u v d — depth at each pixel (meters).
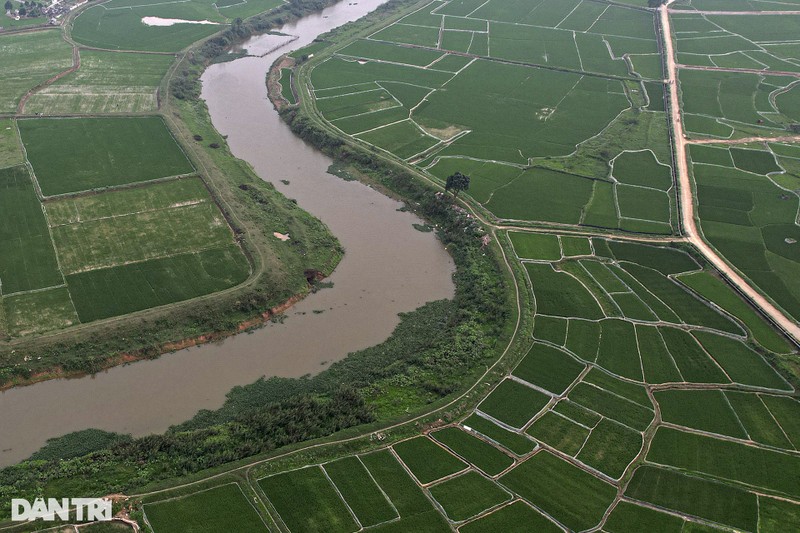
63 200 102.62
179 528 56.91
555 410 71.44
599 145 128.50
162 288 85.31
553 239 100.12
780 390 75.19
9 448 64.69
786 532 59.78
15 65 153.62
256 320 83.19
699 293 89.50
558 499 61.88
